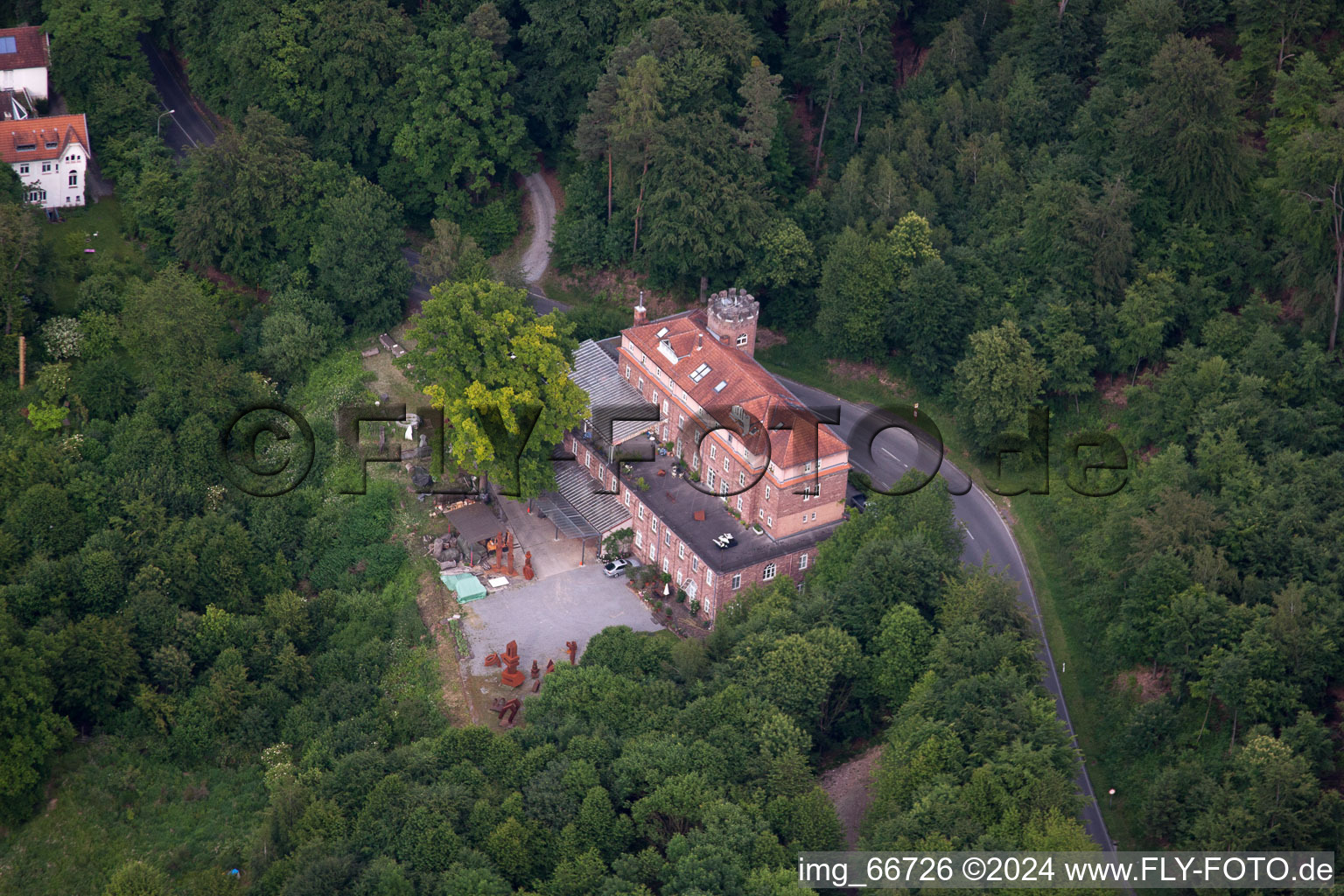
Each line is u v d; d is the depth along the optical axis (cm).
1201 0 16825
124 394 15525
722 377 14262
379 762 11681
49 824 11950
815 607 12675
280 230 16875
